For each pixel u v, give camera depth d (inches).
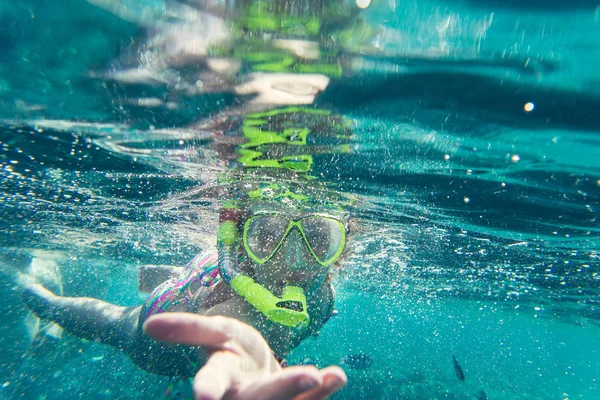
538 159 24.2
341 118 21.0
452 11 13.9
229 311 17.8
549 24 14.1
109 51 15.8
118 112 21.1
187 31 14.7
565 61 15.6
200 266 24.6
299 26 14.4
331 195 32.8
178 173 30.4
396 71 16.9
